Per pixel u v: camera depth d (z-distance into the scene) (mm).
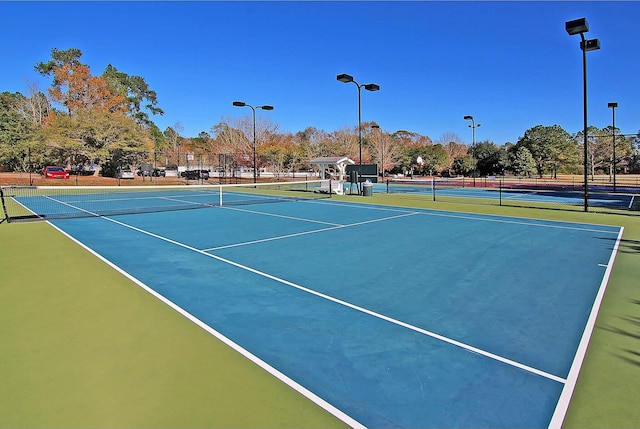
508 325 5184
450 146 79375
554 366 4125
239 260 8719
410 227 13148
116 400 3488
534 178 50406
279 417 3273
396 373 3986
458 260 8648
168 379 3848
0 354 4355
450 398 3557
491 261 8555
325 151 60344
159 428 3117
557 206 19469
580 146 60281
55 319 5375
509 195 26891
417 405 3453
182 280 7219
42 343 4633
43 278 7340
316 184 42844
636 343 4641
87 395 3564
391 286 6824
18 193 29594
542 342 4688
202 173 47344
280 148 57969
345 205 20453
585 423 3188
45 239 11227
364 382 3824
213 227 13297
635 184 37969
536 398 3547
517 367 4102
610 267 8055
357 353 4410
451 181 45844
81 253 9445
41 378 3854
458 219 15039
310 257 8984
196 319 5391
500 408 3404
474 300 6125
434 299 6176
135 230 12742
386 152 61188
